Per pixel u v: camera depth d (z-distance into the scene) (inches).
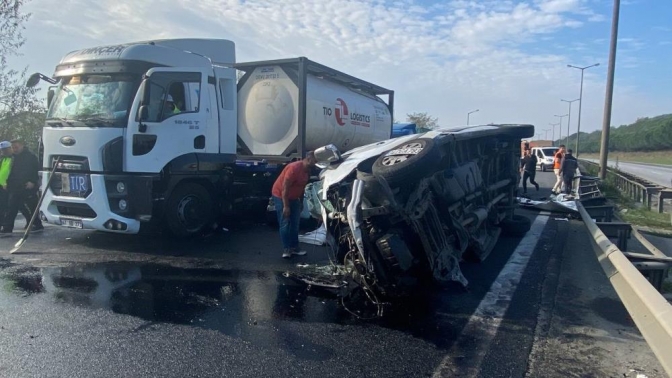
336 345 172.4
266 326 188.2
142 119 292.7
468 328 188.7
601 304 215.9
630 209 530.6
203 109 339.6
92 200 296.0
